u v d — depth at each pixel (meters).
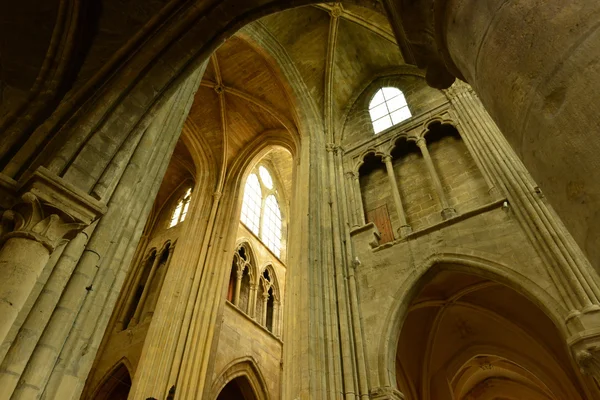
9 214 4.57
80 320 5.19
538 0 2.45
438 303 13.22
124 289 20.12
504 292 12.89
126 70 6.42
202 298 15.55
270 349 18.64
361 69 18.92
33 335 4.45
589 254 2.10
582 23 2.18
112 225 5.99
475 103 13.13
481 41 2.89
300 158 15.99
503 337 13.76
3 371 4.11
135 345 16.55
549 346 12.87
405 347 13.92
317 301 10.34
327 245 11.89
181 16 6.84
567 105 2.16
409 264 10.48
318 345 9.43
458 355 14.25
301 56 18.12
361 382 8.81
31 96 6.27
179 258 16.95
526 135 2.50
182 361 13.69
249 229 21.56
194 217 18.59
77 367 4.97
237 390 18.09
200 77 9.88
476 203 11.19
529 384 17.55
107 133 5.84
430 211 11.98
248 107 19.66
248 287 19.81
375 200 13.56
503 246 9.37
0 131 5.81
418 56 4.52
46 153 5.40
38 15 6.76
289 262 12.20
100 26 7.03
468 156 12.59
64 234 4.75
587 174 2.02
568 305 7.55
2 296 3.97
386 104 17.20
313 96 17.80
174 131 8.32
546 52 2.32
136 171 6.77
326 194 13.65
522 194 9.72
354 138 16.36
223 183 19.91
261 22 17.25
